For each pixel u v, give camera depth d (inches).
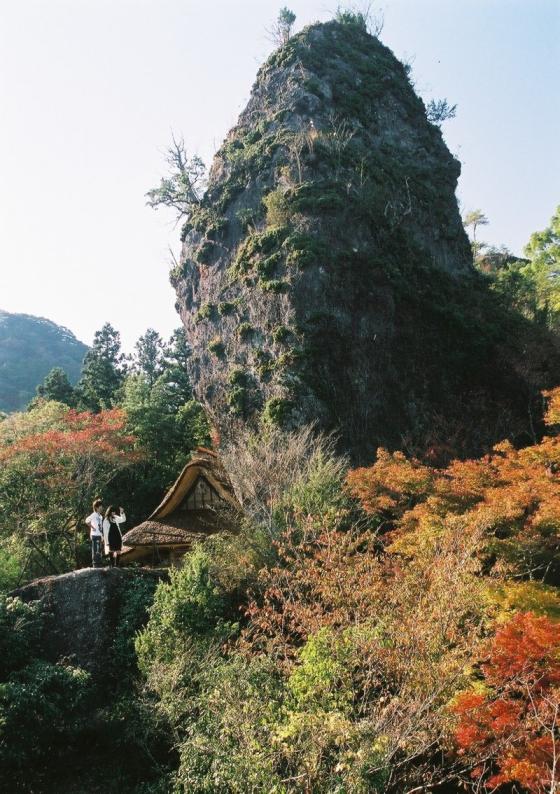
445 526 650.8
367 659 479.2
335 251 1374.3
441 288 1535.4
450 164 1915.6
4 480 1364.4
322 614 575.8
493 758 442.9
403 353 1363.2
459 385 1391.5
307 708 456.4
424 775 437.1
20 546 1342.3
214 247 1617.9
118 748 611.5
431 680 445.1
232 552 797.2
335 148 1571.1
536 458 738.2
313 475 896.3
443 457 1252.5
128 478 1654.8
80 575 754.2
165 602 676.1
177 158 1806.1
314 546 773.3
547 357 1456.7
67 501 1416.1
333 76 1806.1
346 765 378.6
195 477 1110.4
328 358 1275.8
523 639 434.6
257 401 1301.7
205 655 610.2
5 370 5295.3
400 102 1899.6
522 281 1871.3
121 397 2186.3
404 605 526.9
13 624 684.1
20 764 565.3
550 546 695.1
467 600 499.8
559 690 420.5
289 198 1467.8
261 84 1861.5
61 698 608.1
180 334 2583.7
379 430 1267.2
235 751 437.4
